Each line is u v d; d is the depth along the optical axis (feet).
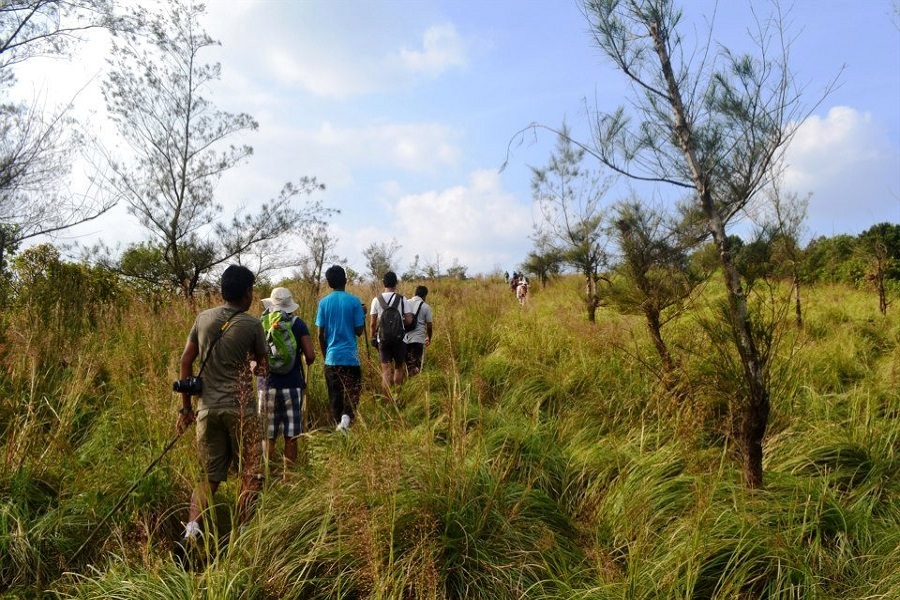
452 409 14.02
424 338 25.94
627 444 16.35
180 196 37.99
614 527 12.90
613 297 22.03
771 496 12.96
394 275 24.54
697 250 20.04
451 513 11.80
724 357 14.14
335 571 10.77
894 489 13.79
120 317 28.50
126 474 13.75
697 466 13.24
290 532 11.53
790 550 10.64
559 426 18.71
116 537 11.85
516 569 11.05
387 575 9.91
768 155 13.97
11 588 10.80
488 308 39.09
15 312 25.09
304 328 16.39
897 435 15.80
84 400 18.74
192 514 12.17
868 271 46.29
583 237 36.91
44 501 13.24
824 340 25.91
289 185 40.32
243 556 10.76
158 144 37.73
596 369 23.13
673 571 10.43
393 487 11.48
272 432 15.65
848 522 12.10
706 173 13.79
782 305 15.56
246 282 13.43
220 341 12.85
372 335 24.29
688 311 20.08
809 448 15.74
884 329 28.99
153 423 15.70
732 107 13.79
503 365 24.62
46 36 31.01
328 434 17.22
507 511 12.62
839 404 19.21
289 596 10.07
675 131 14.39
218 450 12.99
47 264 29.71
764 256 18.67
